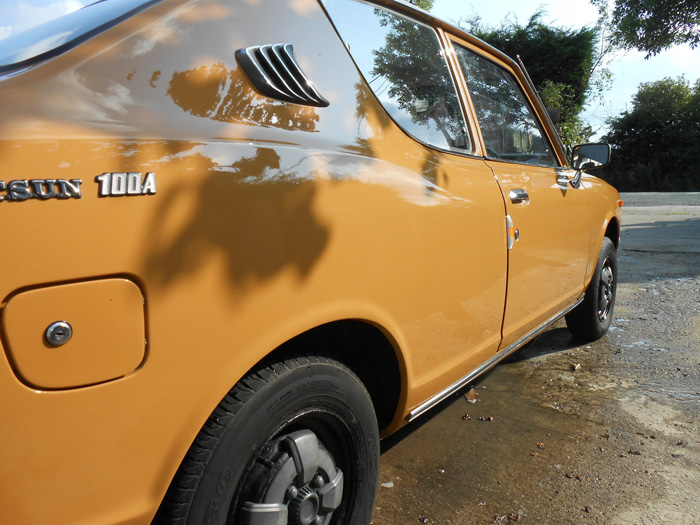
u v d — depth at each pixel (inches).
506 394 135.2
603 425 118.3
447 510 90.0
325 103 67.2
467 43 107.7
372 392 80.0
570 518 87.7
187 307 47.9
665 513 88.7
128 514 45.8
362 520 69.7
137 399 45.1
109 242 43.2
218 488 52.1
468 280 87.3
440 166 84.2
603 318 172.9
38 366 39.9
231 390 54.1
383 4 85.7
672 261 297.7
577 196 135.9
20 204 39.6
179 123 52.0
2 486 39.2
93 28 55.6
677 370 147.3
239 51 60.0
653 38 751.1
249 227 52.9
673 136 1192.8
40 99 45.9
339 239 62.5
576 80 767.7
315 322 59.6
